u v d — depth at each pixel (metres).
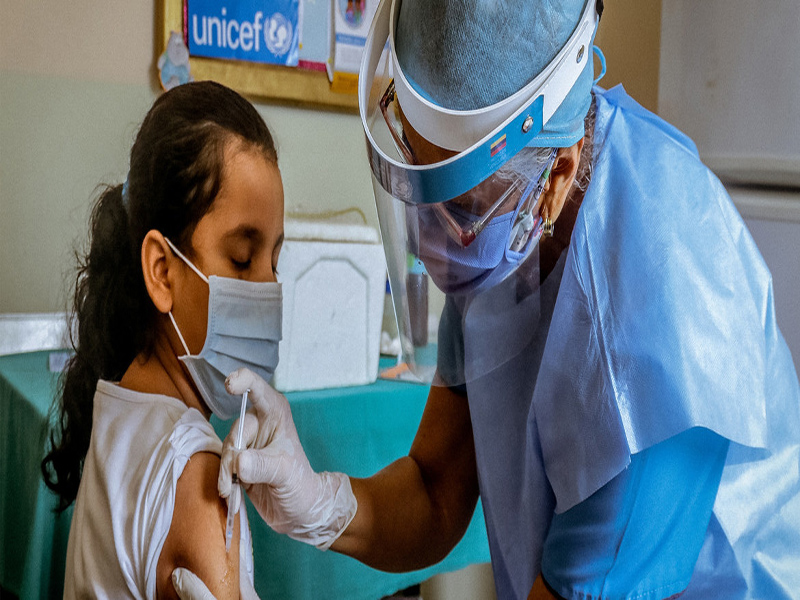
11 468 1.53
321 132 2.35
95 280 1.05
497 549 1.06
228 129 0.96
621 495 0.79
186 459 0.81
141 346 0.99
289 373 1.63
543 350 0.93
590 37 0.78
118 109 2.02
